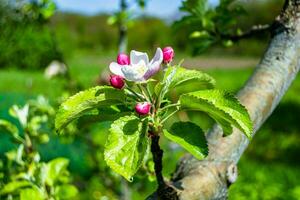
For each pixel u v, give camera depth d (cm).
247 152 381
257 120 64
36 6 153
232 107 52
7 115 227
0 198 91
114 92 53
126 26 148
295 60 67
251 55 1237
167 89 54
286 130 452
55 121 52
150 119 52
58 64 163
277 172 324
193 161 61
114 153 49
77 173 218
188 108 53
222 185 59
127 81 54
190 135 52
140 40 1113
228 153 61
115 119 55
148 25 1122
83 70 848
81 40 1227
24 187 91
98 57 1119
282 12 68
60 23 1099
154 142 54
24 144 106
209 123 426
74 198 195
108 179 150
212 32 101
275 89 65
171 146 156
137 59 53
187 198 56
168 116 54
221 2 102
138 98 54
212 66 1091
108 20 148
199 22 104
